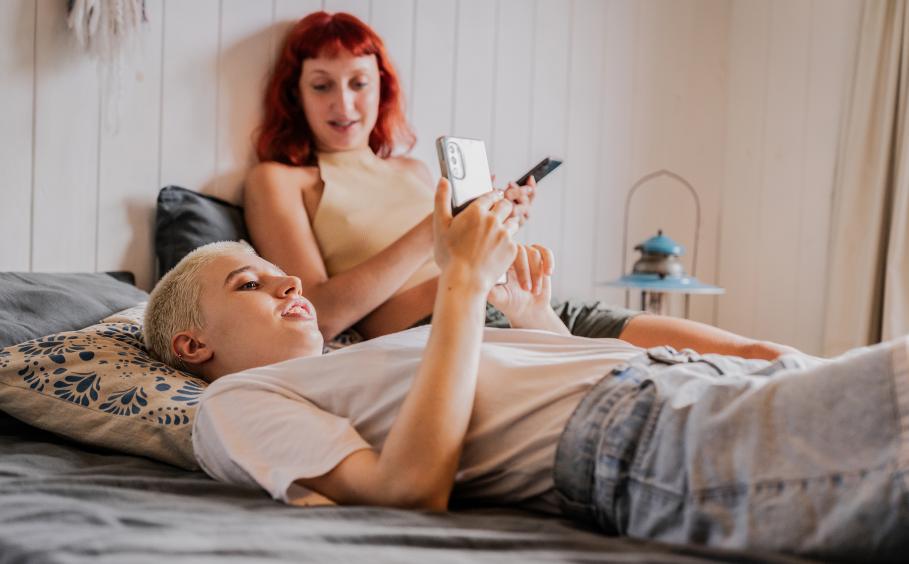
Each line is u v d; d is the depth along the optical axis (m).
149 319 1.47
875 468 0.76
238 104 2.41
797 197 3.10
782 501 0.80
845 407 0.81
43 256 2.14
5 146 2.08
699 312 3.37
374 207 2.40
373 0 2.62
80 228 2.18
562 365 1.11
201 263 1.42
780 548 0.79
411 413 1.02
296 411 1.11
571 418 1.02
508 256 1.12
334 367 1.17
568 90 3.01
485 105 2.85
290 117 2.46
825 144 3.00
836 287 2.82
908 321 2.63
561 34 2.99
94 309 1.77
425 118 2.73
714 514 0.84
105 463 1.31
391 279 2.15
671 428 0.91
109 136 2.21
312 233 2.35
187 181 2.34
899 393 0.78
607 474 0.94
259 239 2.30
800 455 0.81
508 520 0.98
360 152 2.50
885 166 2.69
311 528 0.89
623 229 3.18
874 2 2.76
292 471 1.05
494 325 2.32
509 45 2.88
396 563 0.79
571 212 3.05
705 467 0.86
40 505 0.98
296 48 2.43
